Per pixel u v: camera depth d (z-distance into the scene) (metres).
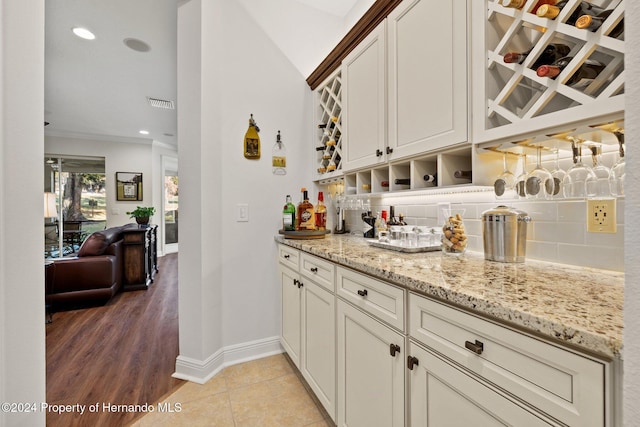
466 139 1.06
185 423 1.43
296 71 2.29
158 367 1.96
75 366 1.97
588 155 0.98
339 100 2.03
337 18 2.46
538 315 0.54
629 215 0.34
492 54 1.00
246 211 2.09
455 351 0.72
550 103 0.91
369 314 1.08
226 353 2.00
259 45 2.15
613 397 0.45
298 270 1.77
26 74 0.68
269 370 1.93
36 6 0.71
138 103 4.04
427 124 1.23
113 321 2.77
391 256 1.24
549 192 1.01
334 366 1.32
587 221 0.95
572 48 0.89
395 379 0.93
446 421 0.75
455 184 1.26
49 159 5.53
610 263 0.90
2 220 0.62
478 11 1.03
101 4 2.11
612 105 0.71
